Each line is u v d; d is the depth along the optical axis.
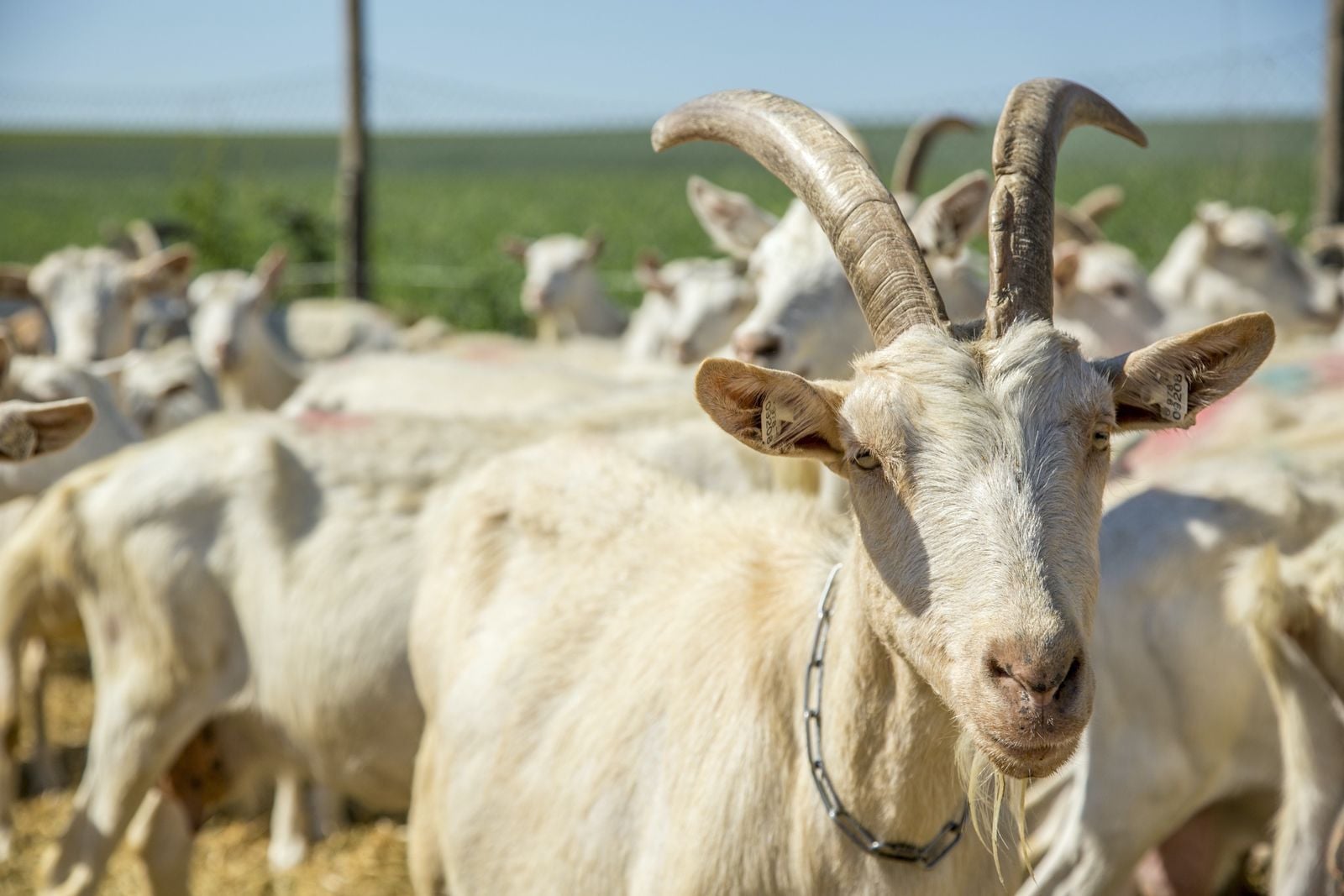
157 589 4.27
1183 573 3.58
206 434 4.50
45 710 6.01
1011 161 2.39
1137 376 2.29
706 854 2.57
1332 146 9.55
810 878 2.51
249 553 4.28
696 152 50.84
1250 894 4.71
